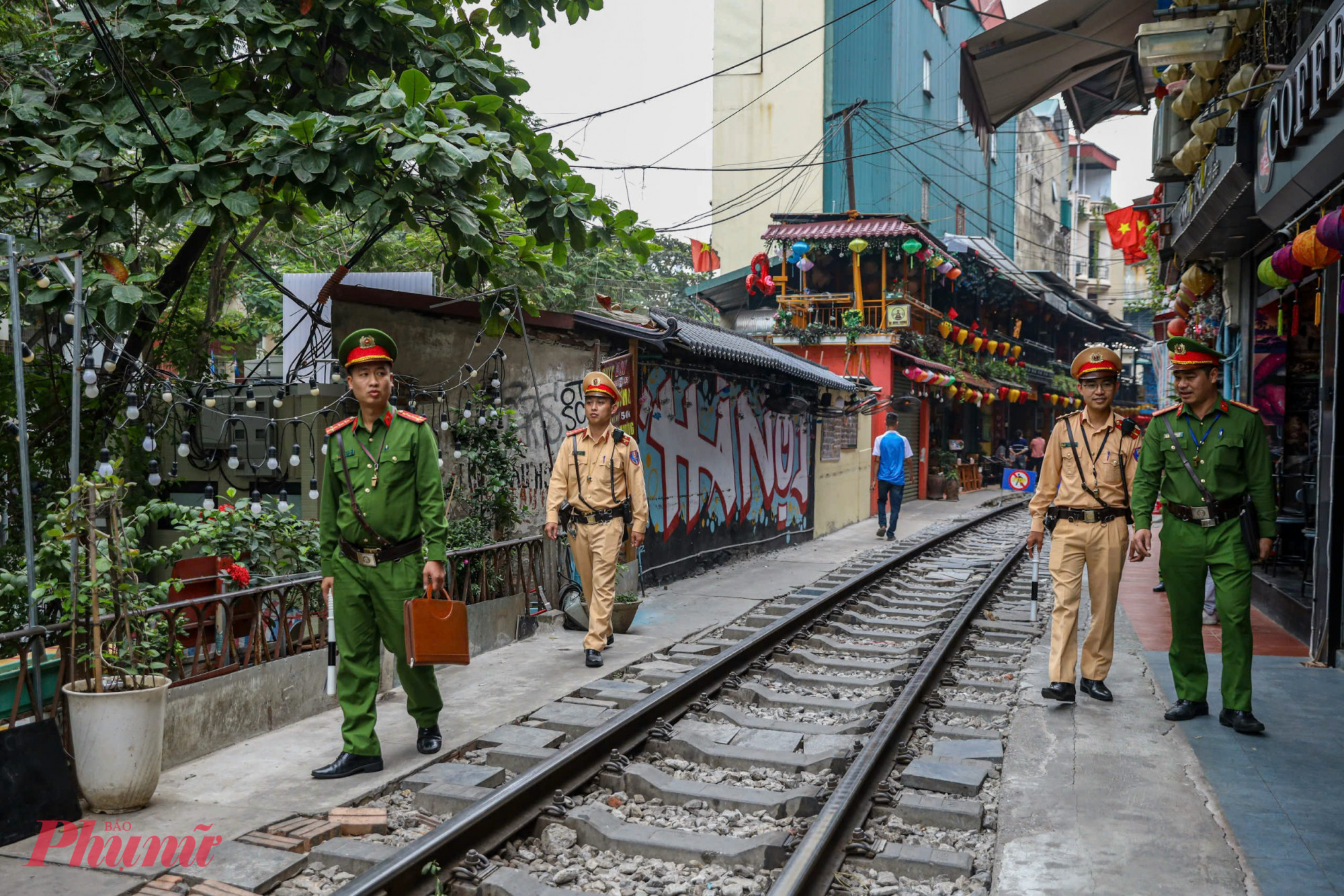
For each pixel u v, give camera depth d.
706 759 5.37
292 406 8.51
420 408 8.22
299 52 6.81
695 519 12.93
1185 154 9.37
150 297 6.24
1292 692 6.50
